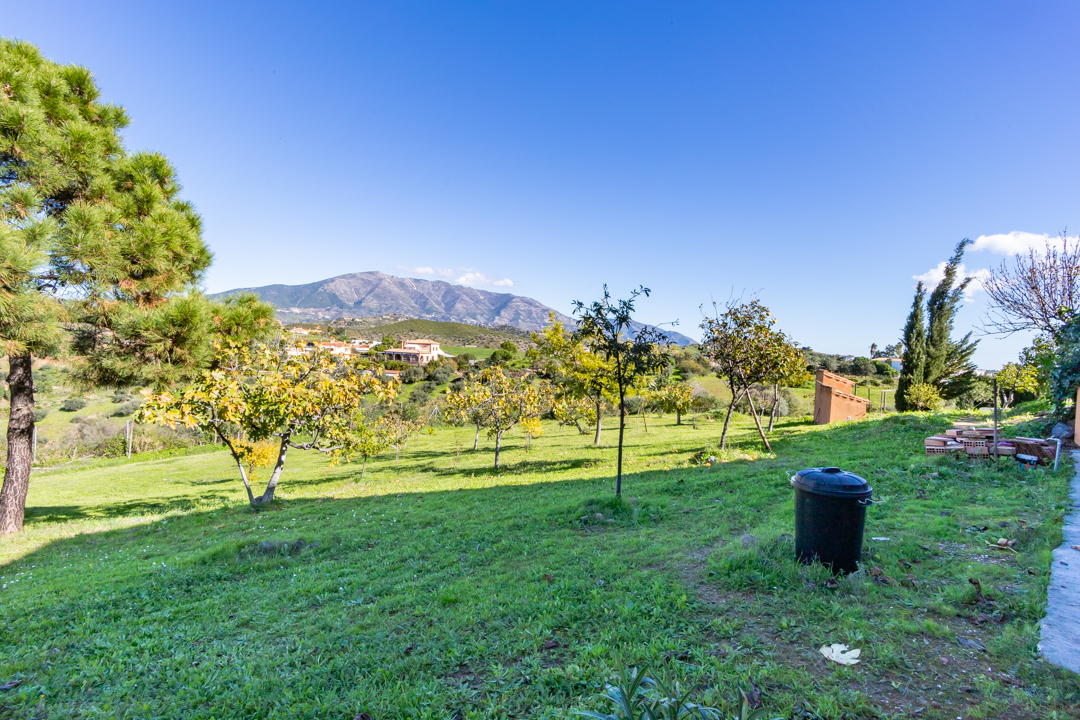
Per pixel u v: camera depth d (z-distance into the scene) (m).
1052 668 3.11
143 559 8.65
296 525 10.88
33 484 26.23
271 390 13.21
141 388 12.37
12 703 3.73
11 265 9.44
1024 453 9.59
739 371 15.93
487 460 21.75
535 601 4.80
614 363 10.01
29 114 10.87
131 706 3.54
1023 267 14.60
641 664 3.45
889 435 15.23
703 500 9.40
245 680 3.77
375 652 4.07
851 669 3.26
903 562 5.03
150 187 12.71
